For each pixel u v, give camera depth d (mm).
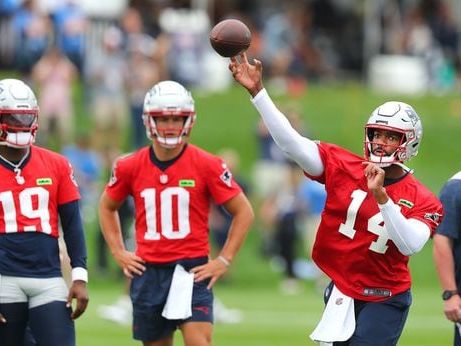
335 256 27016
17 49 77938
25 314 27766
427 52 100062
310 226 62750
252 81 26625
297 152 26703
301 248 67625
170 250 30562
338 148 26984
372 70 99562
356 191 26594
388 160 26453
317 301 58969
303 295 61469
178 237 30594
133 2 88500
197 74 90125
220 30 26703
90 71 80938
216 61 94188
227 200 30797
